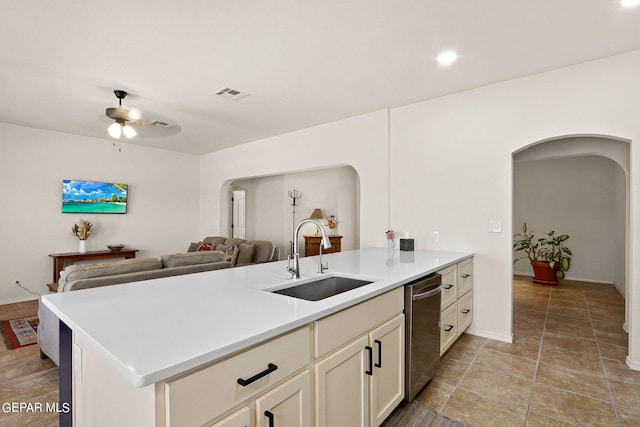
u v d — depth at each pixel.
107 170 5.34
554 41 2.32
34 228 4.66
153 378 0.76
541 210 6.20
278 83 3.02
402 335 1.87
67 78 2.90
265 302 1.38
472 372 2.42
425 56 2.53
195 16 2.00
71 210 4.95
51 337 2.46
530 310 4.00
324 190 6.95
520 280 5.86
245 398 0.99
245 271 2.16
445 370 2.46
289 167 4.75
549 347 2.87
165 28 2.13
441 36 2.25
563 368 2.48
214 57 2.53
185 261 2.82
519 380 2.31
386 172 3.70
